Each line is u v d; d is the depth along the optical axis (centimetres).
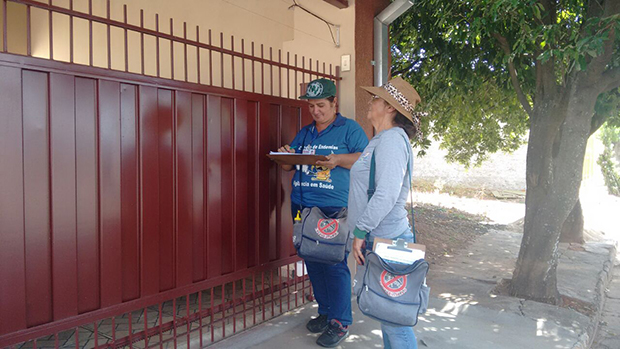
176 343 323
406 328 242
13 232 222
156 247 287
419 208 1142
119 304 269
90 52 249
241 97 343
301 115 403
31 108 227
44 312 236
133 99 271
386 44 492
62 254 241
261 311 393
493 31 482
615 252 795
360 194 260
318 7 470
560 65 471
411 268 230
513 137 879
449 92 662
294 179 354
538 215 478
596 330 438
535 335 370
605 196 1605
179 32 478
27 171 227
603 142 1739
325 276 335
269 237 377
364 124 464
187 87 302
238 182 345
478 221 1031
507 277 574
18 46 600
